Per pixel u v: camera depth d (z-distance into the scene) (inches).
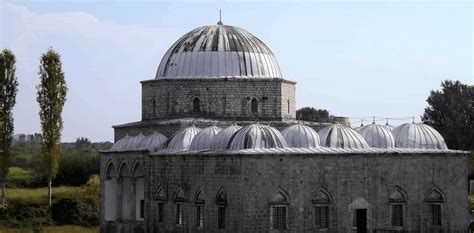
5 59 7642.7
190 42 6333.7
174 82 6127.0
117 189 6112.2
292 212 4982.8
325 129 5452.8
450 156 5521.7
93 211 7495.1
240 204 4864.7
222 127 5693.9
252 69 6240.2
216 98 6082.7
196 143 5428.2
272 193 4928.6
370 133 5570.9
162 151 5654.5
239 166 4864.7
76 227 7032.5
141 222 5880.9
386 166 5295.3
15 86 7682.1
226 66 6181.1
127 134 6318.9
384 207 5280.5
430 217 5447.8
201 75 6151.6
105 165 6264.8
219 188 5024.6
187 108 6102.4
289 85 6328.7
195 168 5231.3
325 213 5103.3
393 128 5871.1
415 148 5575.8
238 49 6269.7
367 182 5221.5
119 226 6033.5
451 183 5511.8
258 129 5108.3
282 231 4953.3
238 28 6584.6
